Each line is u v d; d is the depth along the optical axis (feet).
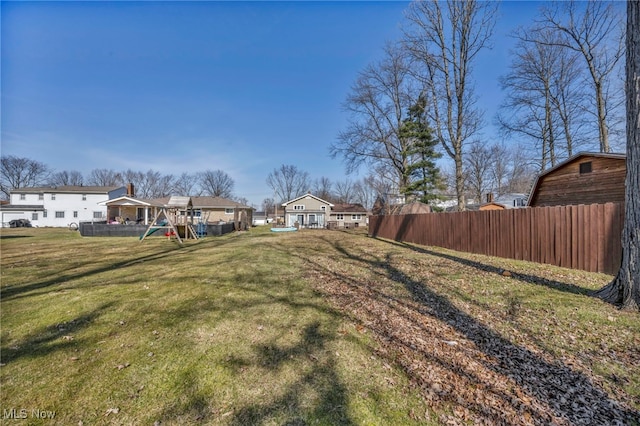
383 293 16.87
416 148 73.67
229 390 7.80
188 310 14.07
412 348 10.25
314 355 9.70
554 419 6.76
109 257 31.81
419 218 44.70
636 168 12.82
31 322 12.64
